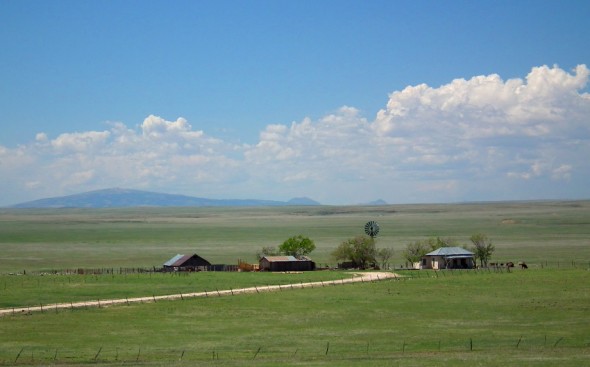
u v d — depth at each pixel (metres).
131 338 83.62
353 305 106.25
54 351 75.69
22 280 140.38
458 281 130.00
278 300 111.12
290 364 66.12
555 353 71.81
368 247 176.50
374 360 68.50
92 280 140.38
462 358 68.81
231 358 71.69
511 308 101.50
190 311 101.94
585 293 111.81
